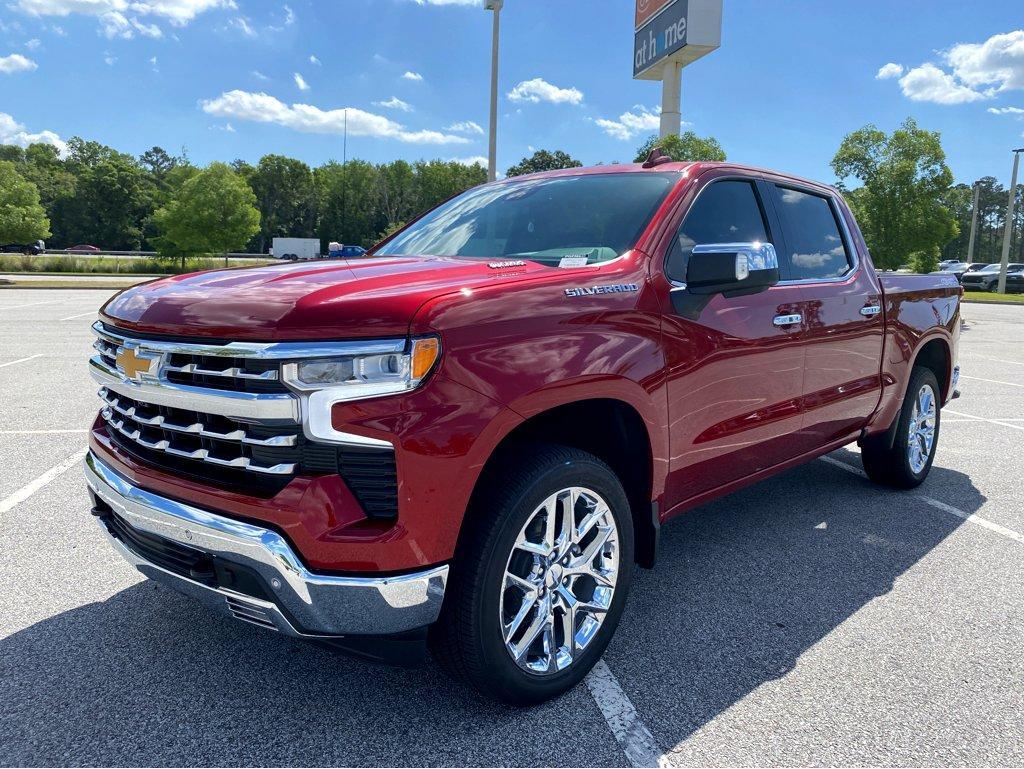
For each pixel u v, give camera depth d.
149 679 2.66
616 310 2.64
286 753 2.27
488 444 2.21
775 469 3.74
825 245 4.13
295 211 110.88
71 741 2.31
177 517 2.26
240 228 46.41
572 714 2.50
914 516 4.55
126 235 96.62
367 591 2.08
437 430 2.11
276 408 2.08
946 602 3.38
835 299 3.91
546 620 2.51
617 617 2.76
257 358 2.07
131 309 2.50
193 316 2.24
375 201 103.75
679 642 3.00
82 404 7.25
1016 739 2.40
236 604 2.29
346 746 2.31
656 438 2.81
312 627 2.15
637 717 2.49
